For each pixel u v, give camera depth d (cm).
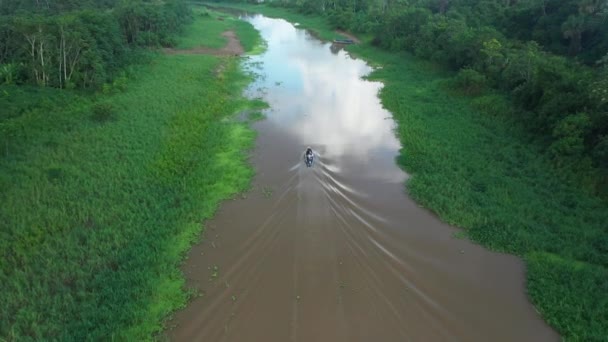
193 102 4162
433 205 2652
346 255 2216
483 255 2275
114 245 2233
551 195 2661
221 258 2220
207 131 3569
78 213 2434
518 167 3008
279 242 2308
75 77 4159
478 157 3156
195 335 1794
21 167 2788
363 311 1894
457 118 3894
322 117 4066
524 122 3516
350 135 3684
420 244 2339
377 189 2861
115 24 5119
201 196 2694
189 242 2327
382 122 3972
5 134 3052
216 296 1988
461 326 1848
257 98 4519
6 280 1956
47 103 3641
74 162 2931
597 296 1955
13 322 1786
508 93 4066
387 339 1767
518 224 2447
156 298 1959
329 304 1923
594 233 2323
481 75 4309
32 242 2197
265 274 2097
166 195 2655
